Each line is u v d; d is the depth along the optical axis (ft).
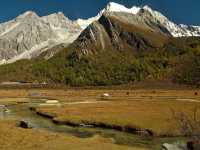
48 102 458.91
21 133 180.86
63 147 153.69
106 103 392.68
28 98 568.41
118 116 264.31
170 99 457.27
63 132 220.84
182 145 170.91
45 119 288.51
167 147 165.78
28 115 321.32
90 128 237.04
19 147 150.71
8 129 190.60
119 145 165.27
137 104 364.79
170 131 208.54
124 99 474.49
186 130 135.33
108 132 220.84
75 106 364.79
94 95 608.19
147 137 203.31
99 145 160.66
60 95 640.99
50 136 177.99
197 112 271.90
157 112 282.36
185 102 383.45
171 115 258.37
